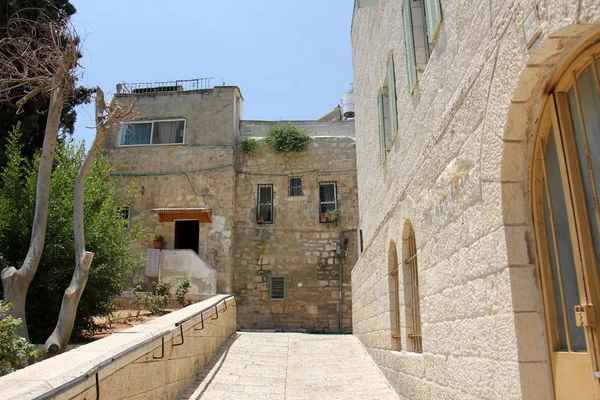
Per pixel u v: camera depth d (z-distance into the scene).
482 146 3.93
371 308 10.18
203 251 18.55
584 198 3.07
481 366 4.02
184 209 18.69
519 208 3.58
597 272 2.96
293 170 19.81
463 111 4.41
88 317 9.01
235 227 19.28
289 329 18.38
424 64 6.27
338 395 7.39
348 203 19.38
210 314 9.50
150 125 20.11
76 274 7.02
